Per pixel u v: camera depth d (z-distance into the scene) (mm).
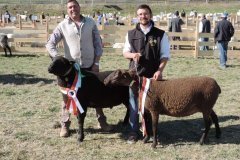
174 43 16578
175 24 18109
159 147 6047
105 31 16969
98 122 7035
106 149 6004
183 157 5652
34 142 6309
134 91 5969
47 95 9523
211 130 6848
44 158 5684
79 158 5676
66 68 5902
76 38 6285
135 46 5984
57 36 6309
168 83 5820
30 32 18625
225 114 7848
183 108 5762
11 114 7844
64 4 49812
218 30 13719
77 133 6727
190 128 6996
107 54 16969
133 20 24891
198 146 6082
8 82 11125
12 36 17922
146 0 53469
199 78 5887
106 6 50469
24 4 49281
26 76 12094
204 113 5914
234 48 18062
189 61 15289
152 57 5969
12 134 6641
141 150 5938
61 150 5973
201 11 49156
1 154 5793
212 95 5801
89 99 6168
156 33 5930
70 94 6039
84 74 6164
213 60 15633
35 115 7809
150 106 5805
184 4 51906
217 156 5699
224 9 49812
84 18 6355
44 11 48031
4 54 17109
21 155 5762
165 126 7109
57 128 7012
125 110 8172
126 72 5762
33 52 17469
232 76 12211
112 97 6242
